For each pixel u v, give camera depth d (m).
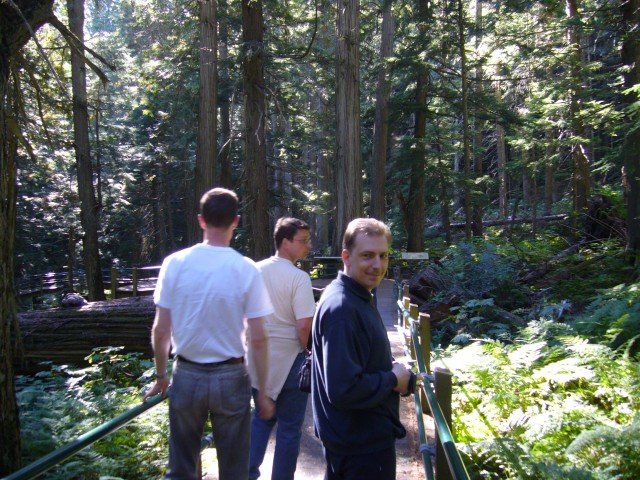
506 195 33.25
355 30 15.20
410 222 22.34
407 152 21.86
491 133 37.94
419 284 14.25
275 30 23.17
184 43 22.08
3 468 4.11
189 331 2.95
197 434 3.04
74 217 26.09
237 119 30.03
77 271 23.94
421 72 21.72
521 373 7.05
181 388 2.95
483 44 23.58
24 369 9.23
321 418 2.71
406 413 6.39
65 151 20.19
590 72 17.36
